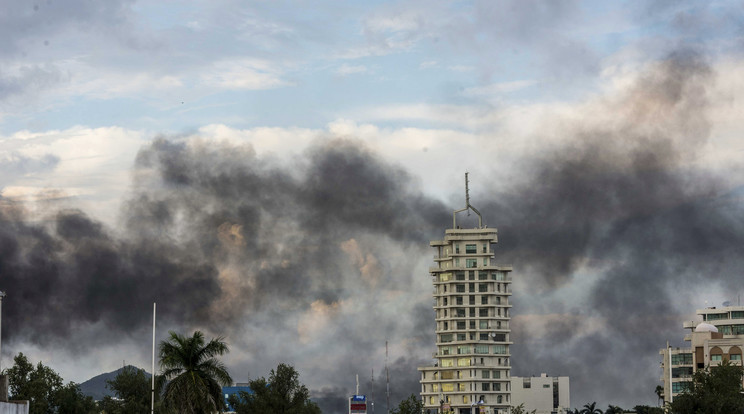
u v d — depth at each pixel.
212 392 109.62
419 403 167.38
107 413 190.12
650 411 184.88
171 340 110.69
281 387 166.25
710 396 152.12
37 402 167.38
